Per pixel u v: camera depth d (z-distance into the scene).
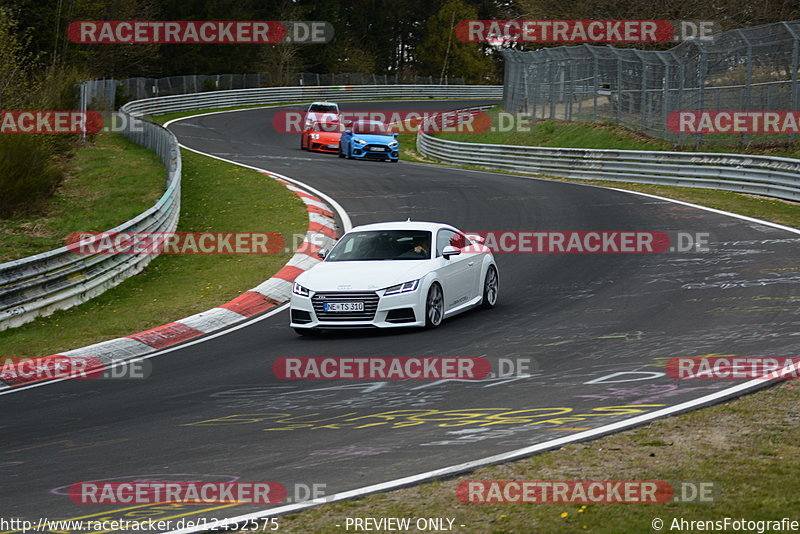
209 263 68.31
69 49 192.88
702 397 28.67
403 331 44.47
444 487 21.55
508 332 42.19
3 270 52.00
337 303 43.28
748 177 87.25
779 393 28.52
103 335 48.56
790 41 97.31
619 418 26.98
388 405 30.92
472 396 31.36
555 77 148.25
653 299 47.19
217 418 30.70
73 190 98.38
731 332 38.25
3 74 103.44
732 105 105.25
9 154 86.12
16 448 28.64
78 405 34.78
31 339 48.69
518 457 23.62
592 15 168.38
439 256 46.34
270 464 24.66
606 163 107.44
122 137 147.75
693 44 108.62
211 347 44.69
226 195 95.88
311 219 80.56
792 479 20.58
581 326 42.25
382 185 102.12
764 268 52.66
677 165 96.56
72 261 58.75
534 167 120.38
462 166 137.88
